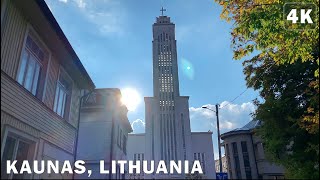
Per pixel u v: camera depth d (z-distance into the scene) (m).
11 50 6.61
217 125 16.58
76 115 10.72
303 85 11.04
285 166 10.95
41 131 7.93
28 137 7.14
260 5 7.86
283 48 8.57
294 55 8.38
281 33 7.75
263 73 12.47
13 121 6.50
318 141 9.41
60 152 9.05
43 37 8.32
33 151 7.38
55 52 9.10
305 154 10.48
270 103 11.40
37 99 7.74
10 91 6.43
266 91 12.44
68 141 9.89
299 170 9.59
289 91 11.58
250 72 12.91
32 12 7.22
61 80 10.10
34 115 7.57
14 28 6.77
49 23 7.52
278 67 11.77
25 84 7.52
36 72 8.20
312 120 8.55
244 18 8.01
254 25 7.71
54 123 8.89
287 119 10.77
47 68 8.54
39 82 8.29
